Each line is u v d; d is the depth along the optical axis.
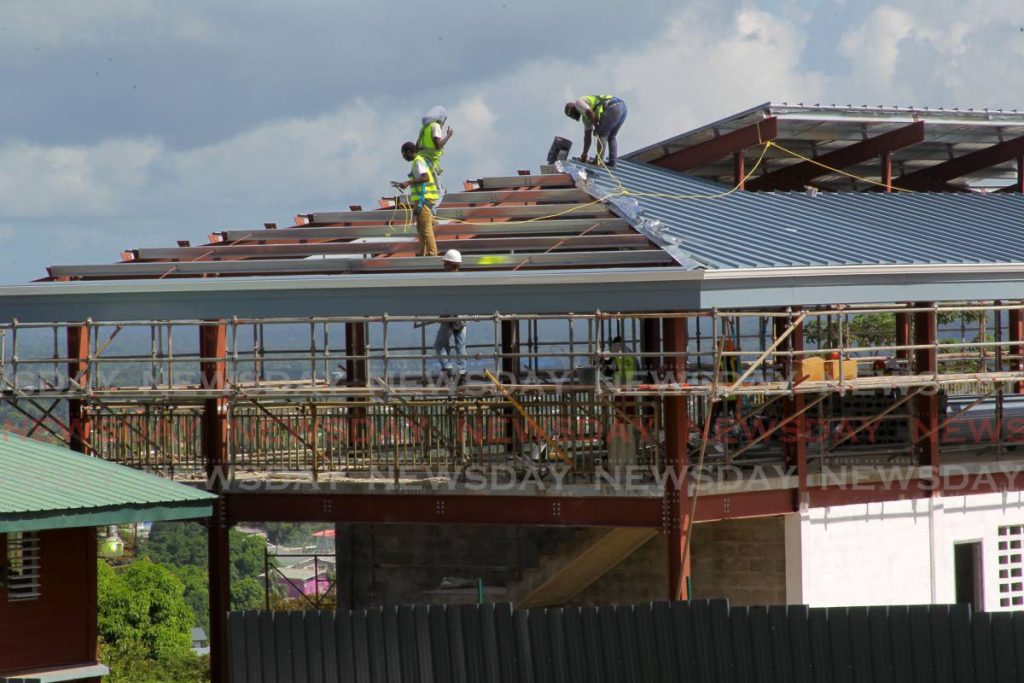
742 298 77.31
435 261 84.44
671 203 95.69
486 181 99.94
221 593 85.81
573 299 78.06
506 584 97.06
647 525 78.62
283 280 81.62
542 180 98.94
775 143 112.81
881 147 114.50
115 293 84.50
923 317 90.06
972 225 101.88
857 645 65.00
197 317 83.62
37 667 74.25
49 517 69.88
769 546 84.94
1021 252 93.19
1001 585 93.06
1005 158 124.44
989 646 63.28
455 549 98.88
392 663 68.56
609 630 67.56
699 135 109.12
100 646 158.62
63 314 86.00
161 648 162.38
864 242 89.75
